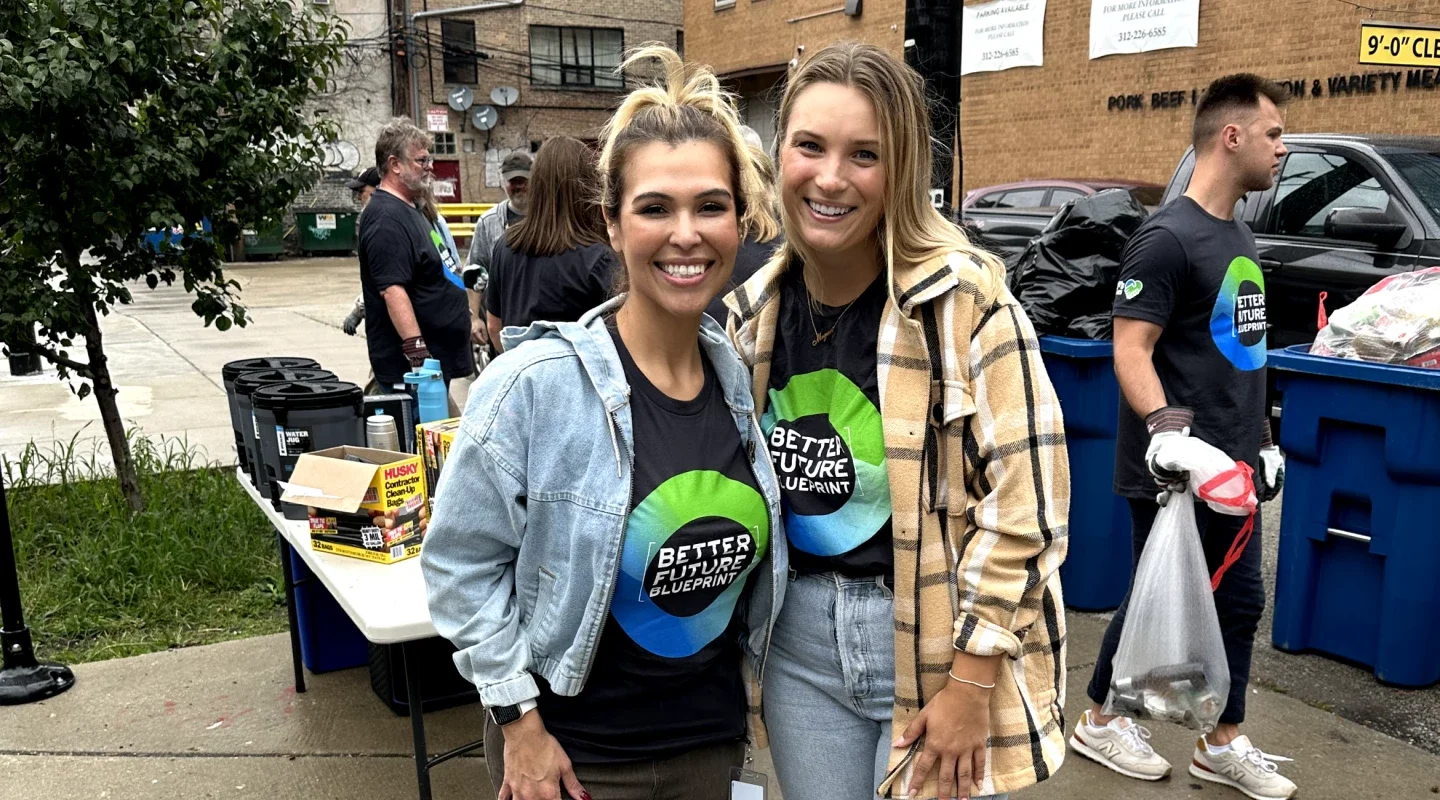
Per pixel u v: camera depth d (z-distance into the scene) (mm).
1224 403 2740
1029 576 1592
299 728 3248
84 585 4266
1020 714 1667
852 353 1728
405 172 4512
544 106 27391
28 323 4391
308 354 10250
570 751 1646
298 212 23797
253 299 15867
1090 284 3861
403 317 4418
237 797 2873
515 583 1649
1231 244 2725
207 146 4512
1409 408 3133
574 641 1580
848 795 1826
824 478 1728
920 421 1647
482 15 26203
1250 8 10352
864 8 15383
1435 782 2857
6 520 3422
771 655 1874
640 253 1560
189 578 4391
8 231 4410
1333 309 5816
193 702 3422
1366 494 3340
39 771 3008
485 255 5812
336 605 3586
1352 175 5879
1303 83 9984
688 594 1632
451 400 4805
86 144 4234
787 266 1829
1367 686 3389
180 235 4867
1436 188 5664
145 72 4336
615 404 1554
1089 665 3641
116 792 2904
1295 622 3594
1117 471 2975
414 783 2938
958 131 3957
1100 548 3994
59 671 3525
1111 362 3844
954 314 1623
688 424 1638
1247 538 2709
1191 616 2473
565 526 1565
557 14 26938
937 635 1657
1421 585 3258
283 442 2832
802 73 1664
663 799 1710
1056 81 12461
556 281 3451
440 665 3332
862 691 1754
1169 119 11250
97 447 5758
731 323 1868
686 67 1705
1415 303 3225
